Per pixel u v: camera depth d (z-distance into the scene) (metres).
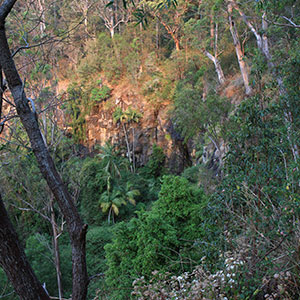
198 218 9.09
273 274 3.16
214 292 3.34
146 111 39.50
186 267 6.93
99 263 19.98
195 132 22.97
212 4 19.67
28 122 2.86
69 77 39.69
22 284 2.57
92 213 30.08
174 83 37.50
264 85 5.79
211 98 17.19
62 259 17.91
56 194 2.81
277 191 3.64
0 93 2.92
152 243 7.97
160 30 40.72
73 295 2.79
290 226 3.21
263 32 13.51
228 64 29.11
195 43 25.66
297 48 7.04
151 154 39.25
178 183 9.99
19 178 13.04
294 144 4.19
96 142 39.94
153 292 3.81
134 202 31.28
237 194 3.97
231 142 4.70
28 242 18.17
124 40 41.00
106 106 40.09
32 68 6.37
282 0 10.65
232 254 3.82
